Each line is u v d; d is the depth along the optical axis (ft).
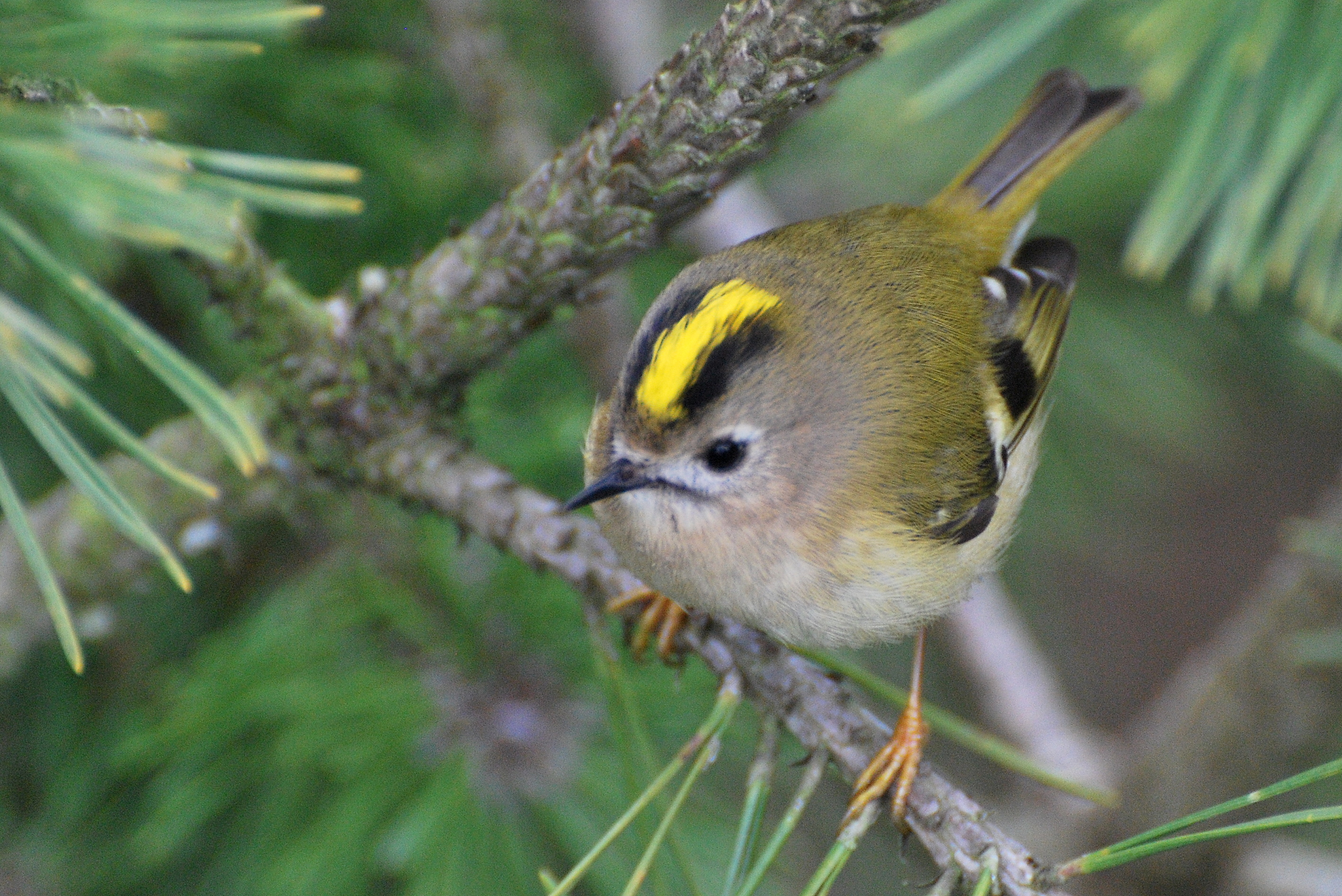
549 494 6.18
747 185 6.31
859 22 5.93
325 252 6.18
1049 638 8.96
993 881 5.97
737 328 6.07
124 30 5.94
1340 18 6.02
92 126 5.92
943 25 6.05
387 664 6.12
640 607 6.09
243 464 5.91
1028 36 6.04
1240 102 6.03
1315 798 6.31
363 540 6.13
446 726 6.10
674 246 6.26
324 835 6.07
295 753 6.08
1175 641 8.96
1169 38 6.03
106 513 5.91
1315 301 6.03
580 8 6.24
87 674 6.16
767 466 6.07
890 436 6.09
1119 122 6.20
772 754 6.00
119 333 5.91
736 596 6.07
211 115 6.15
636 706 6.01
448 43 6.17
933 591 6.09
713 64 5.95
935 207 6.19
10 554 6.07
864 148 6.28
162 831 6.10
